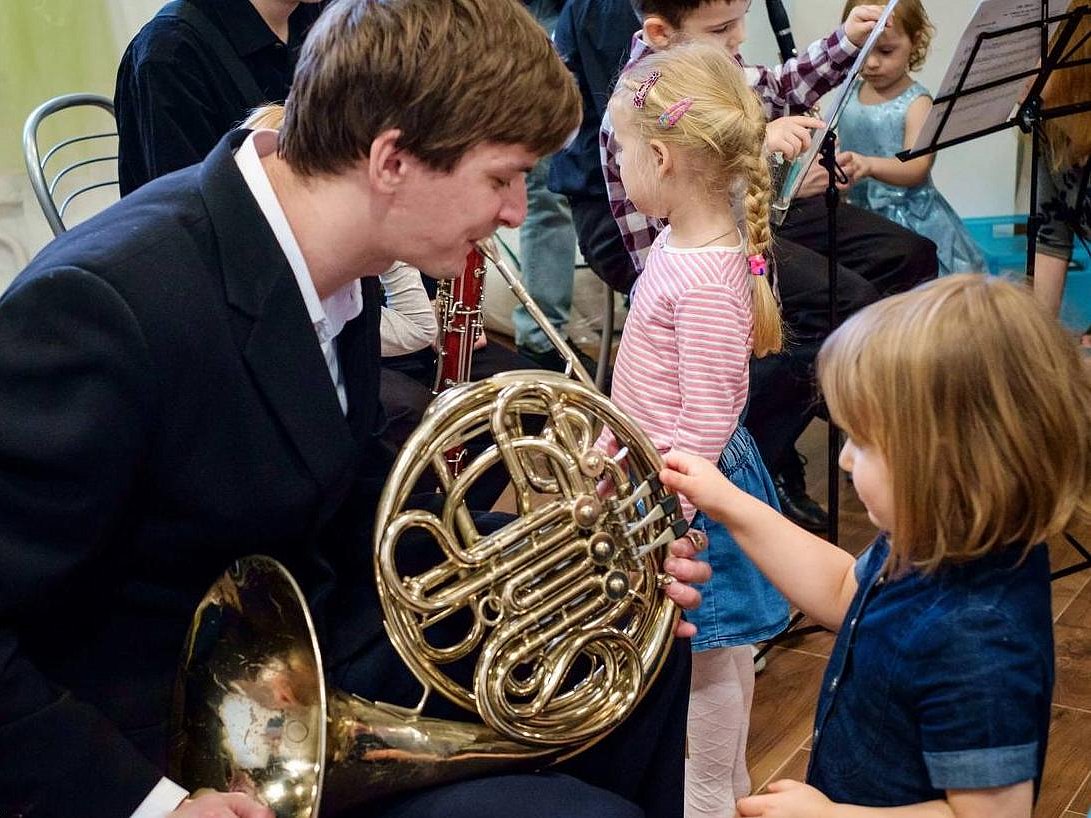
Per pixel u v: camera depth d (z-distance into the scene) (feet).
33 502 3.31
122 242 3.48
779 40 8.12
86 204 10.89
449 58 3.52
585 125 8.07
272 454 3.66
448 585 4.26
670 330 5.52
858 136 10.62
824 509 9.02
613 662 4.14
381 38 3.53
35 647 3.64
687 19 6.59
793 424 7.74
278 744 3.49
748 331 5.49
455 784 3.86
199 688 3.63
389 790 3.77
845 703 3.77
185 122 6.34
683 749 4.44
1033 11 6.53
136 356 3.35
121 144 6.80
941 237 10.44
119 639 3.77
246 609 3.67
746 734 5.98
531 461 4.26
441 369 5.59
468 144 3.61
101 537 3.44
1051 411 3.34
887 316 3.53
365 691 4.09
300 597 3.58
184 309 3.46
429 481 5.20
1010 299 3.43
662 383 5.57
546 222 11.37
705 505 4.26
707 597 5.52
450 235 3.83
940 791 3.58
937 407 3.37
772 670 7.23
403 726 3.80
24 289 3.34
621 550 4.14
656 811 4.36
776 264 7.80
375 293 4.33
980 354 3.34
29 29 10.17
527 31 3.67
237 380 3.57
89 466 3.31
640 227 7.07
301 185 3.78
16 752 3.31
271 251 3.65
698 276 5.41
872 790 3.70
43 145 10.46
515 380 3.97
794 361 7.55
